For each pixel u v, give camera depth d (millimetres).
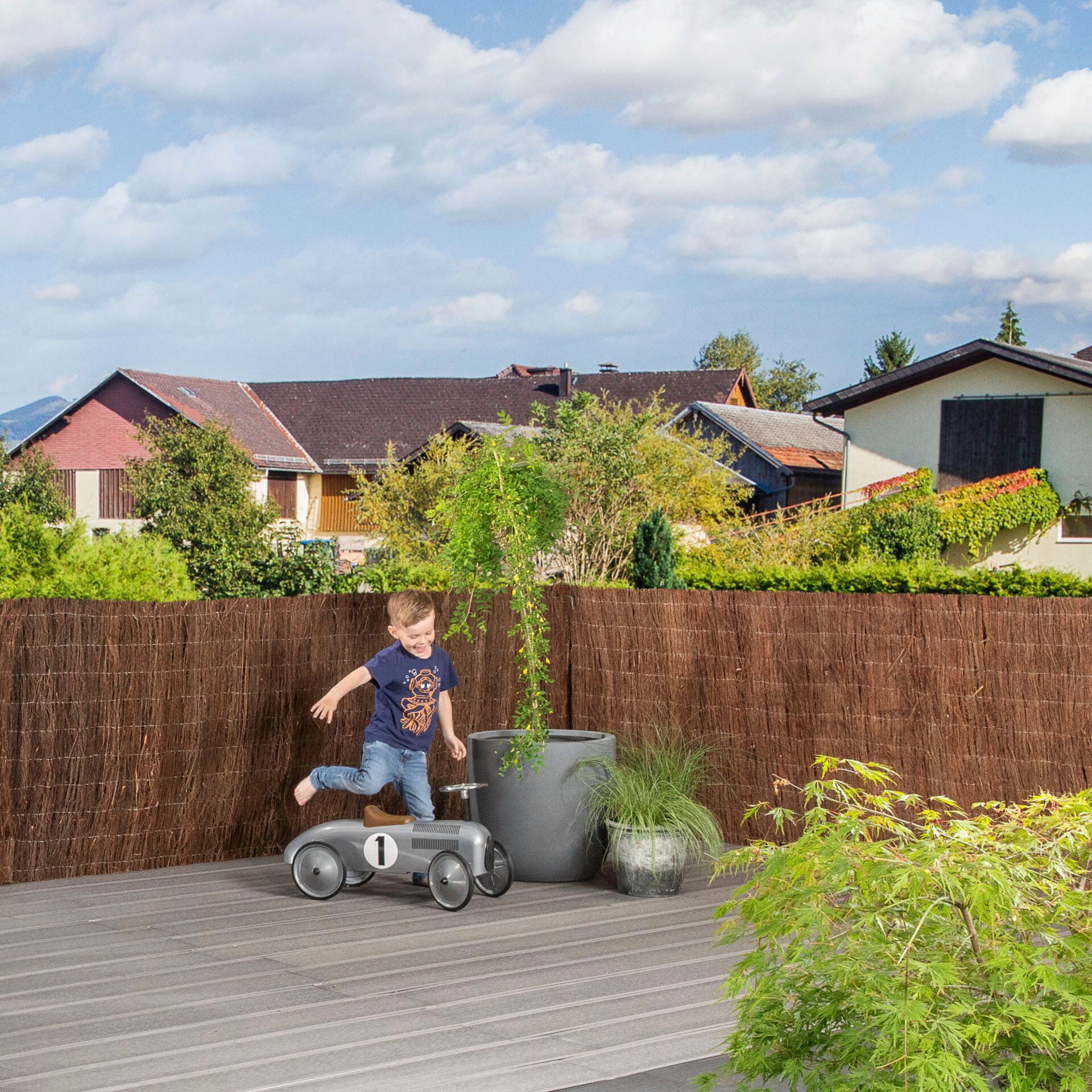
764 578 15852
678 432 24500
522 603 6879
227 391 42188
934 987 2477
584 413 22547
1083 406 23250
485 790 6793
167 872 6836
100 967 4969
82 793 6688
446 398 45344
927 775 6938
